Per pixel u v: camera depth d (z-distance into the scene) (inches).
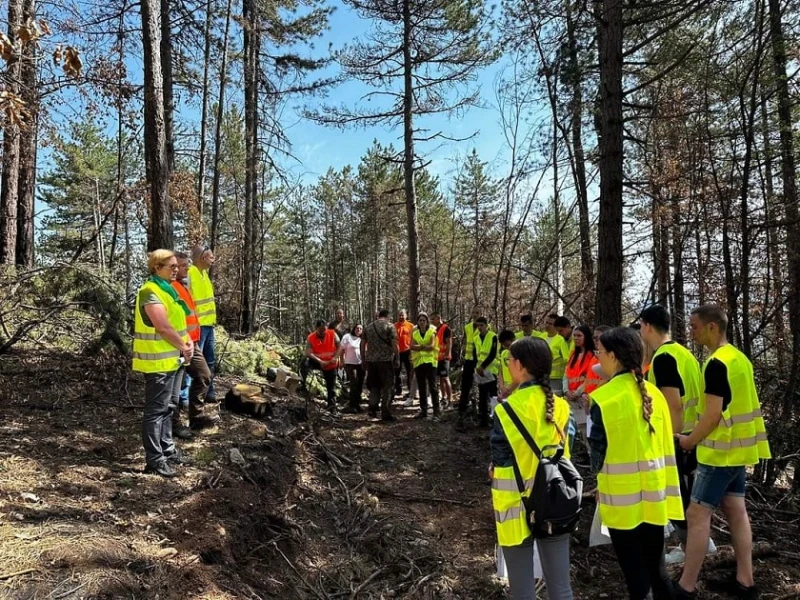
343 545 179.3
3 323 241.9
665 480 119.0
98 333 268.4
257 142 612.7
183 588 119.5
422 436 316.2
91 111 280.1
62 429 194.1
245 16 589.3
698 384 158.4
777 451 241.3
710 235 314.8
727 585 152.6
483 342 340.8
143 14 289.0
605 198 288.8
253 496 178.9
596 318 289.1
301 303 1817.2
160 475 170.9
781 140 278.1
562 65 327.0
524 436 108.8
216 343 383.2
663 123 346.3
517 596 112.9
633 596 116.1
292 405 294.4
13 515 130.0
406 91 620.1
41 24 149.1
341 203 1557.6
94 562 115.9
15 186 372.8
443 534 196.9
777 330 283.7
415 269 630.5
